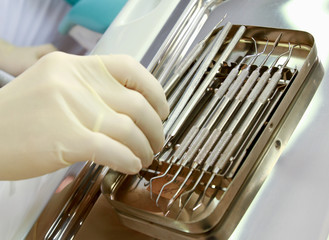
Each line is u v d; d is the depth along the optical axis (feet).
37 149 1.43
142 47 1.97
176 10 2.04
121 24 2.19
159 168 1.56
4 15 5.08
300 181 1.28
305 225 1.19
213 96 1.62
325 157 1.31
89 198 1.63
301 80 1.42
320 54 1.60
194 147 1.44
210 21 2.02
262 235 1.22
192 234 1.28
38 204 1.61
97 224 1.55
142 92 1.53
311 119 1.41
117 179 1.57
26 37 5.25
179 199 1.40
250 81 1.52
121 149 1.40
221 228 1.26
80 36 4.57
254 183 1.31
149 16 2.09
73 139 1.40
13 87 1.56
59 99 1.44
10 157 1.46
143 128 1.50
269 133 1.33
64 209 1.58
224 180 1.37
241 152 1.40
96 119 1.44
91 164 1.64
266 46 1.72
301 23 1.75
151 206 1.43
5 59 5.07
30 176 1.53
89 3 4.34
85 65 1.53
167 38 1.92
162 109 1.56
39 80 1.50
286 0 1.88
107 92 1.49
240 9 1.98
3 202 1.64
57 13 5.38
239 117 1.45
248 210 1.28
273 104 1.46
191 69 1.75
